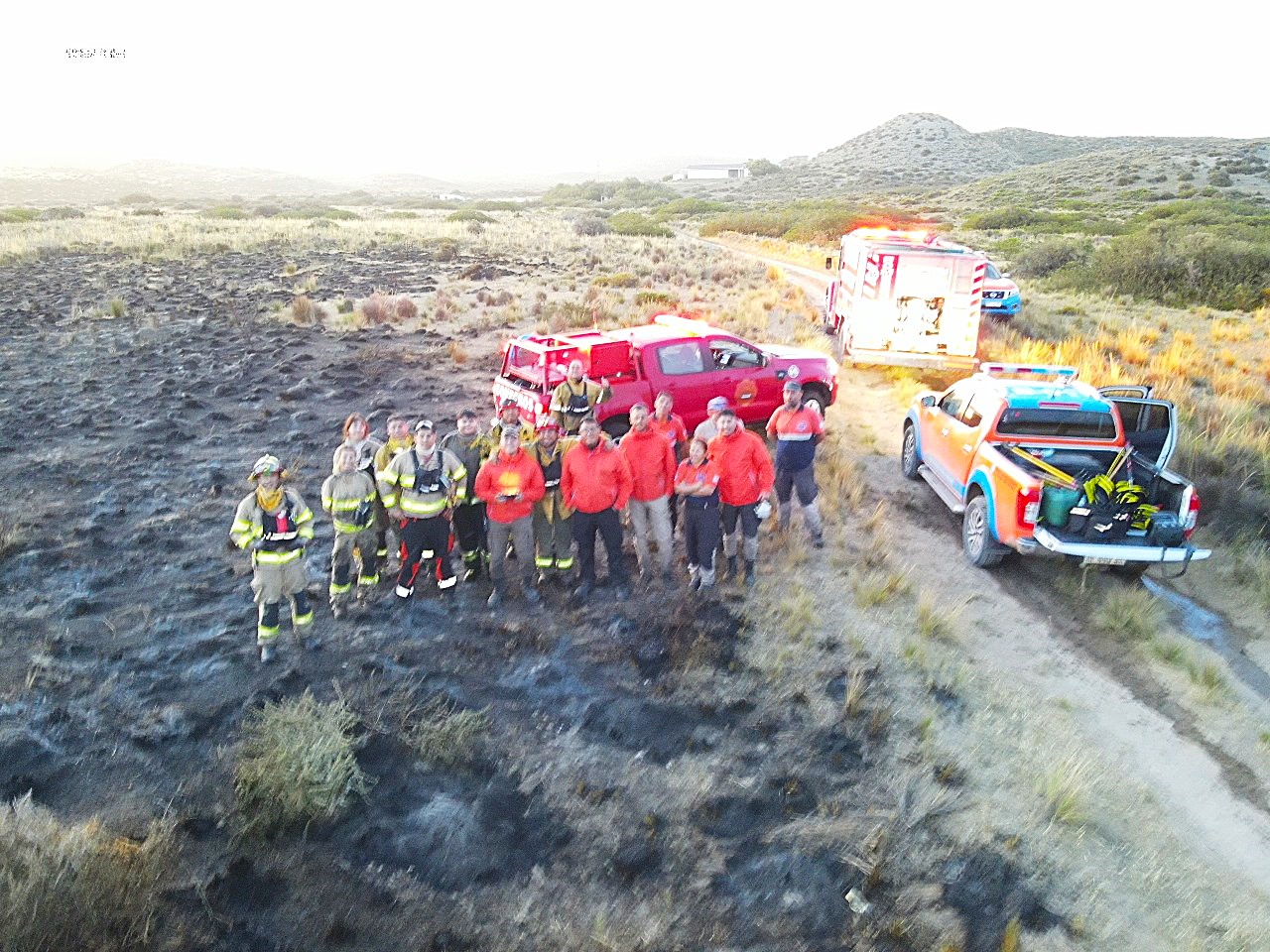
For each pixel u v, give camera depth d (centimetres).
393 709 608
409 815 514
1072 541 805
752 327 2002
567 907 464
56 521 919
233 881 459
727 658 704
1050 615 825
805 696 660
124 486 1021
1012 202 8338
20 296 2308
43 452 1131
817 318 2202
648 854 502
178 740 571
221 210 6531
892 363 1639
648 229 5309
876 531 973
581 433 751
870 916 474
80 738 570
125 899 425
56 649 670
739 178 19775
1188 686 717
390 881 471
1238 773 623
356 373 1558
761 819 537
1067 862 527
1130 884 517
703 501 778
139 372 1541
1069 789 575
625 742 600
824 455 1206
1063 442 903
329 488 703
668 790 555
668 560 819
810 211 6688
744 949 449
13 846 439
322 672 652
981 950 462
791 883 490
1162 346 2000
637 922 458
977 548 902
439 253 3319
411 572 745
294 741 532
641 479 785
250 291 2403
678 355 1134
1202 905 505
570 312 2070
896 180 15438
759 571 862
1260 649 794
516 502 741
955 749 620
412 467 716
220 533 902
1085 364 1603
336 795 516
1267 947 477
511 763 571
